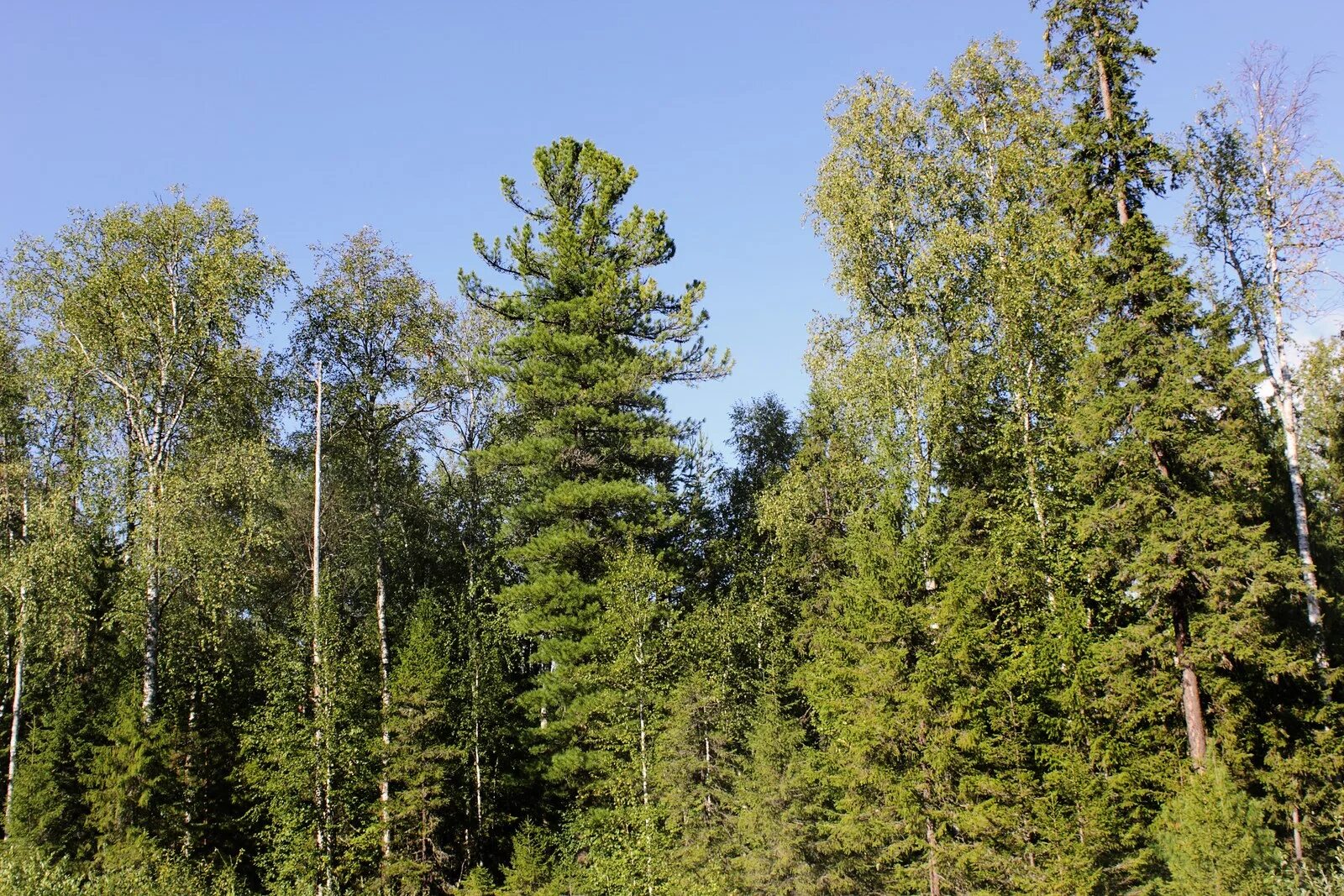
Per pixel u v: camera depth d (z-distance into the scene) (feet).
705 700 77.66
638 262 108.99
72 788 91.09
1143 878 63.26
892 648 70.69
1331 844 67.87
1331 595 80.69
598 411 99.30
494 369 102.78
